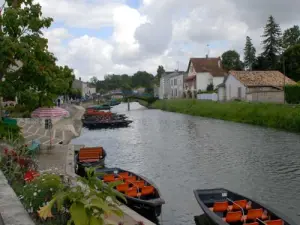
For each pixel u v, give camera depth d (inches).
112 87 6697.8
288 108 1470.2
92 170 187.2
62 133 1279.5
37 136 1128.8
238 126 1523.1
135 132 1526.8
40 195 234.2
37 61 703.7
